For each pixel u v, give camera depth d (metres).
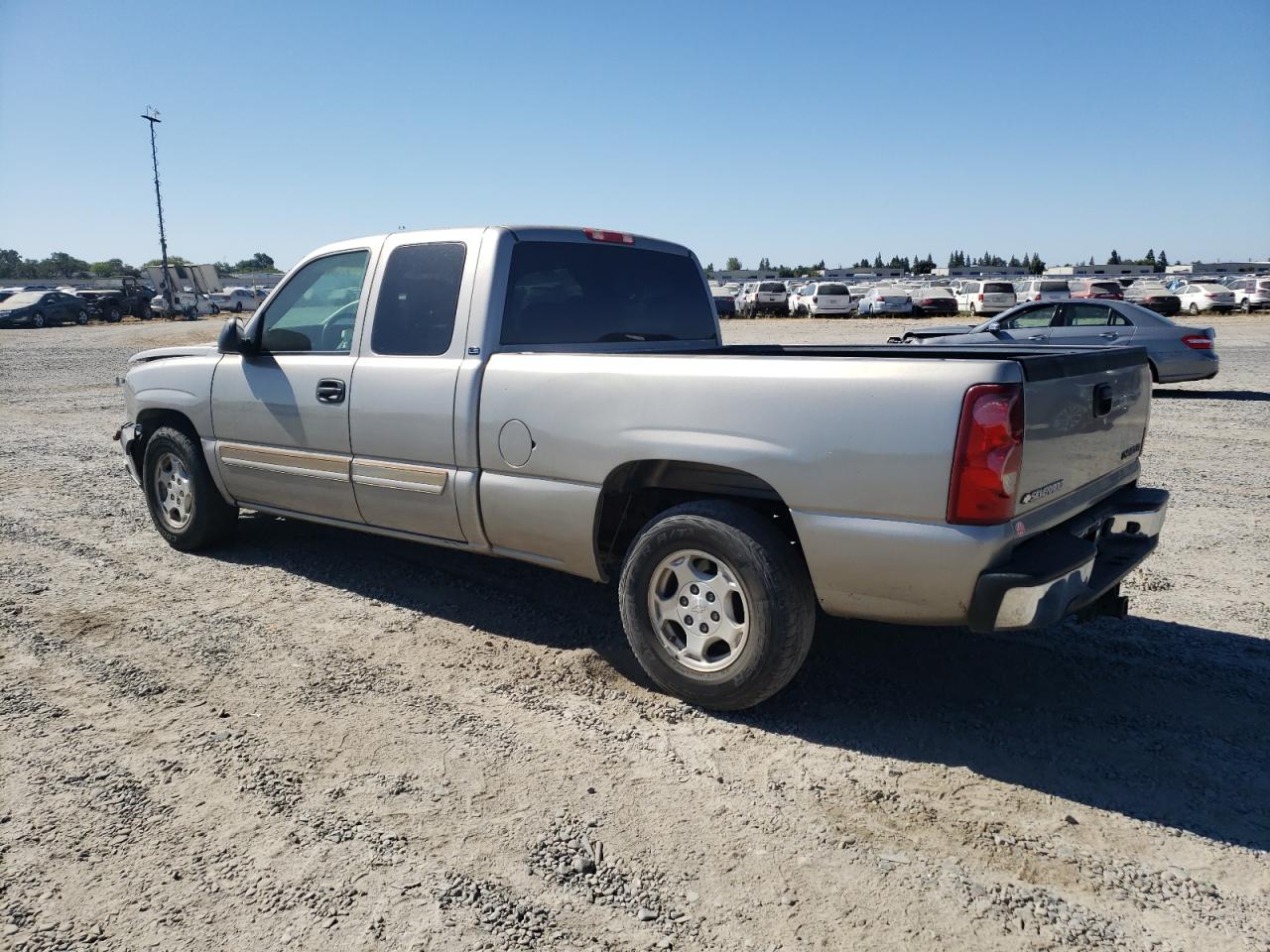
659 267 5.20
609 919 2.54
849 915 2.55
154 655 4.27
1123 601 3.79
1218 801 3.11
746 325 35.72
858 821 2.99
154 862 2.77
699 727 3.62
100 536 6.32
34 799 3.09
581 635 4.53
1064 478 3.45
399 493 4.54
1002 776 3.27
